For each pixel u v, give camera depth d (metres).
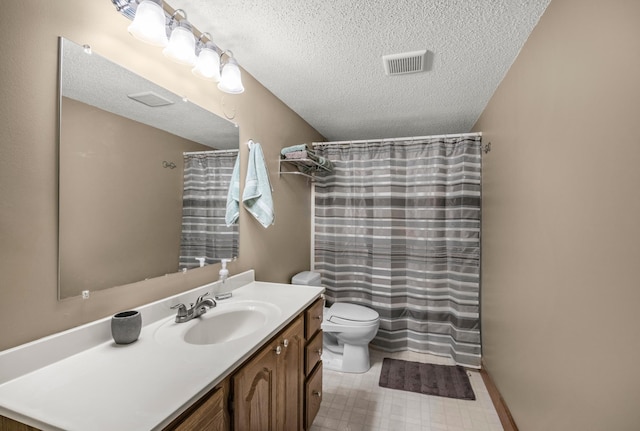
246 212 1.96
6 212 0.84
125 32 1.20
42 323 0.92
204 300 1.39
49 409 0.71
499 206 2.10
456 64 1.90
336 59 1.85
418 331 2.80
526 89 1.64
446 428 1.82
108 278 1.13
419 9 1.41
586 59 1.07
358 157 2.96
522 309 1.67
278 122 2.42
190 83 1.53
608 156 0.94
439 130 3.30
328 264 3.04
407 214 2.86
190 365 0.92
